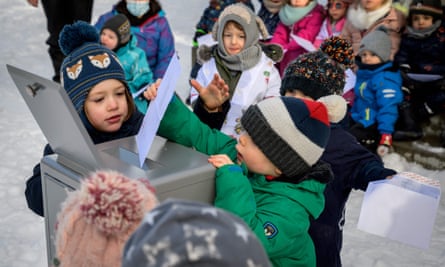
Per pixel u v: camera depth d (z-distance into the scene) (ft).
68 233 3.26
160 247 2.28
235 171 4.89
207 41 13.64
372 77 13.30
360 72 13.50
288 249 5.20
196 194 4.76
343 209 7.26
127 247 2.51
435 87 13.43
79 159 4.73
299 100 5.31
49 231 5.27
